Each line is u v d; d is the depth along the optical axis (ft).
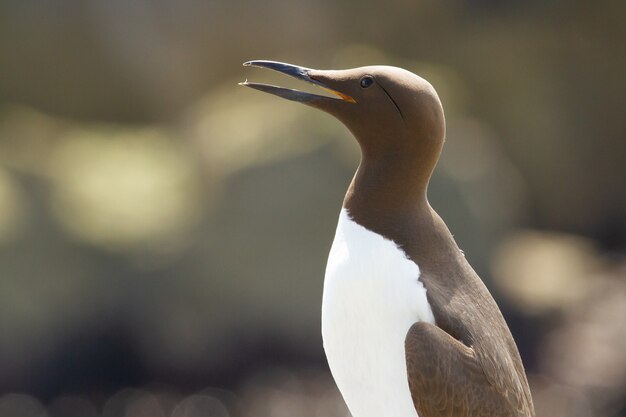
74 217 58.44
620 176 79.20
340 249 18.99
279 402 55.88
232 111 66.90
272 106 64.59
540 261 68.44
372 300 18.34
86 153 65.82
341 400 55.77
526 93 77.66
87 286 56.85
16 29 72.49
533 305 62.80
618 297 65.31
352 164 58.90
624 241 78.54
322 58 74.43
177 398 56.70
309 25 76.48
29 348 56.03
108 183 61.77
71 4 72.90
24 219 57.21
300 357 57.21
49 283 56.39
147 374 57.31
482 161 63.26
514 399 19.10
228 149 61.77
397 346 18.21
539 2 77.92
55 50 73.15
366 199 19.12
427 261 18.92
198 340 57.21
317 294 57.41
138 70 74.13
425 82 19.33
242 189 58.90
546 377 61.21
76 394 56.59
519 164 78.23
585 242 77.05
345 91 19.38
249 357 57.36
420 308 18.29
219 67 75.66
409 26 78.13
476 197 60.70
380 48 78.23
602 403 59.82
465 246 59.88
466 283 19.27
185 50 74.64
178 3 74.49
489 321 19.19
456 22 78.33
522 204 74.95
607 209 79.20
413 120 18.99
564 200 78.79
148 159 66.08
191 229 58.65
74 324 56.65
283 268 57.47
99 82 73.87
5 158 61.05
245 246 57.88
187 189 62.08
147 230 58.70
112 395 56.80
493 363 18.74
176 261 57.67
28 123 70.23
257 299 57.41
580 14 77.71
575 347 61.82
